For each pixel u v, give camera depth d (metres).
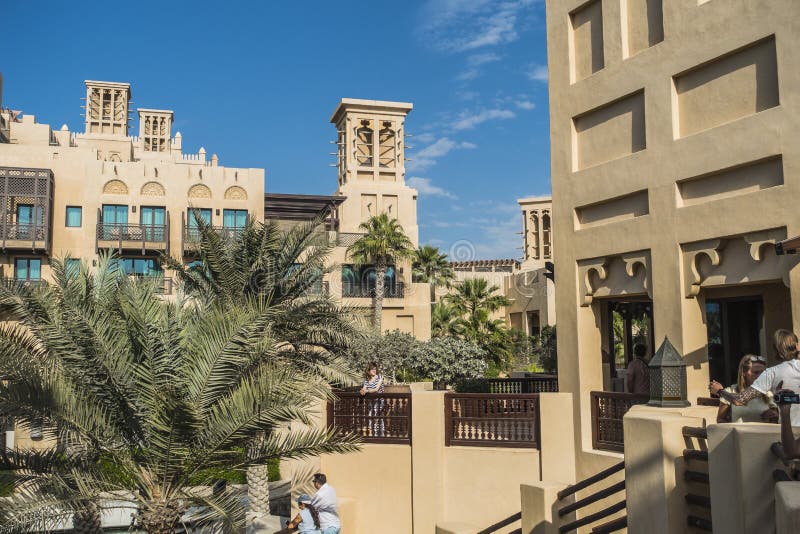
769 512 3.95
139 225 33.84
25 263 32.91
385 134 43.94
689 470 5.05
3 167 32.09
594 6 11.84
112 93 74.81
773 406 4.91
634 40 10.95
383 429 11.94
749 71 9.10
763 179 8.90
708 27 9.52
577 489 6.96
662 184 10.23
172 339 10.24
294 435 10.29
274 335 14.89
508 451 10.91
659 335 10.26
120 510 14.84
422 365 22.36
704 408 6.47
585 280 11.84
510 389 15.98
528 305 44.81
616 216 11.28
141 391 9.51
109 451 9.82
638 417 5.35
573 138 12.14
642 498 5.27
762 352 10.84
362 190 41.03
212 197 35.47
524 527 8.40
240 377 9.70
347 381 15.66
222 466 9.84
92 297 10.46
